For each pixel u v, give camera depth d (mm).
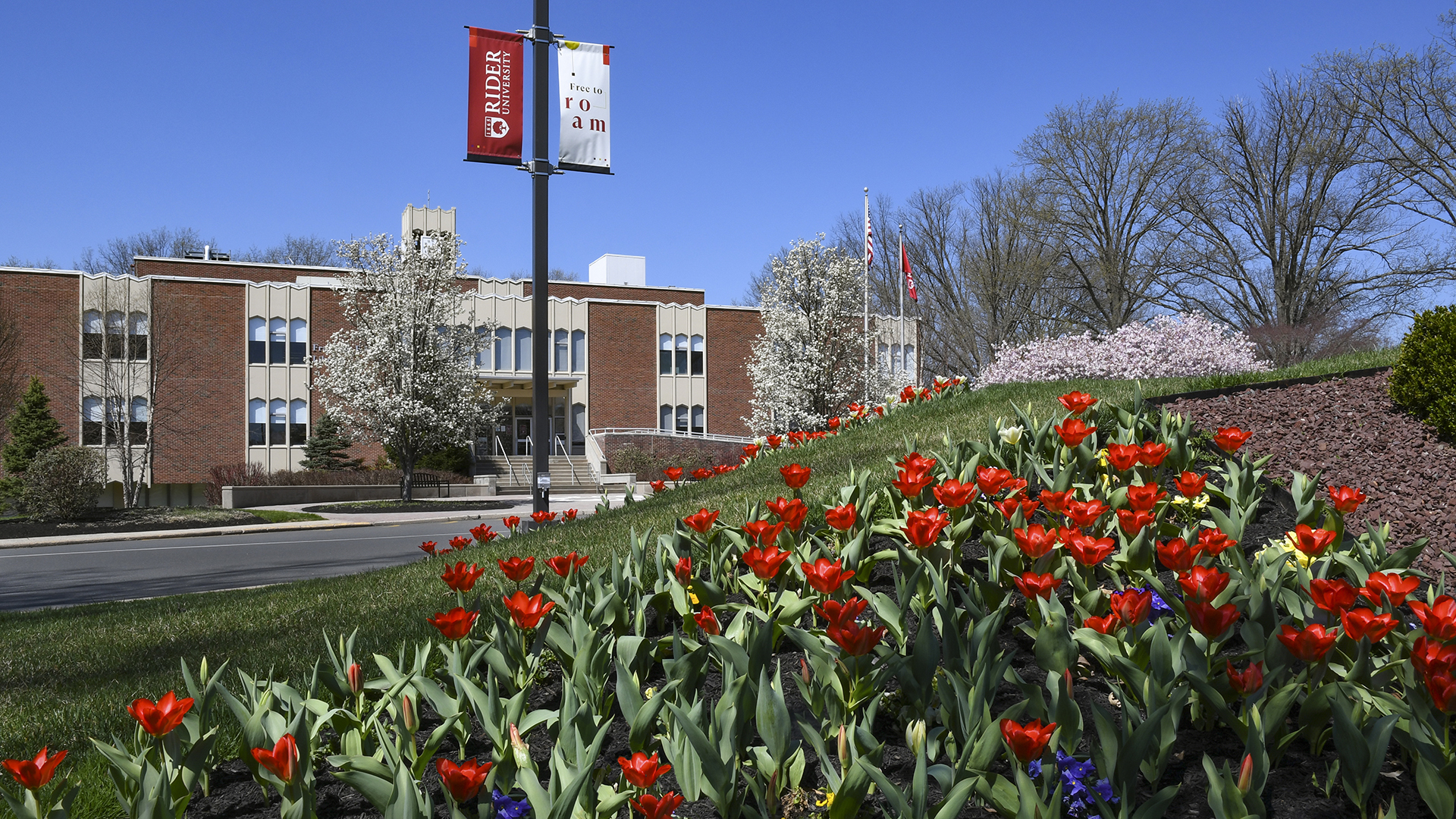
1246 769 1987
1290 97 38125
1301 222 38312
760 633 2588
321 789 2748
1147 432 6582
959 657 2637
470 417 30469
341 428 32500
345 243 29594
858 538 3818
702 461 39125
